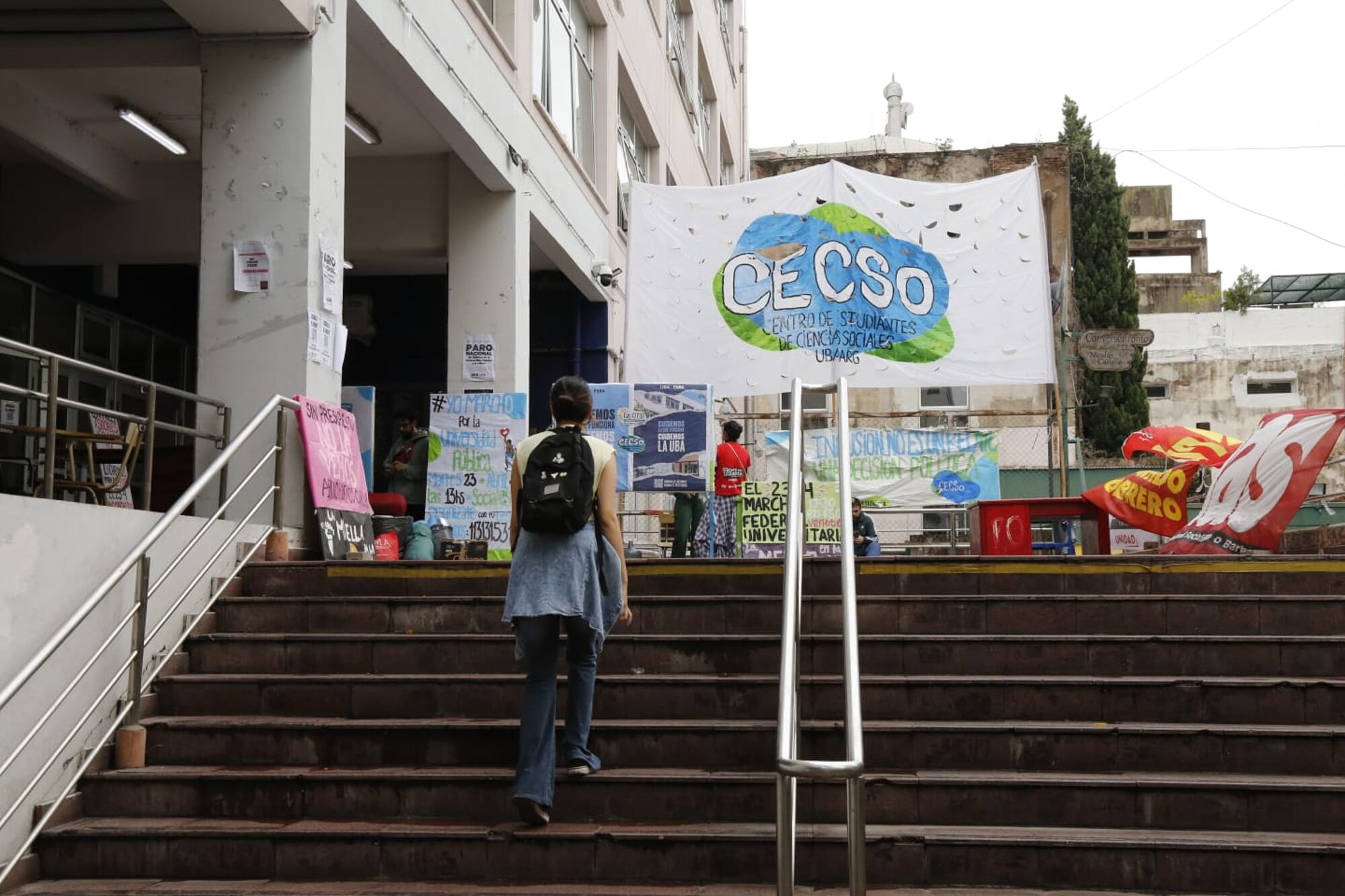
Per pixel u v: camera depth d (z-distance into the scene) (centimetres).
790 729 376
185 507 579
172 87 1047
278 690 573
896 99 4238
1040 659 579
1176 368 3825
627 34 1834
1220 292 4656
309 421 766
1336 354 3759
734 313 1075
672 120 2214
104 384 1316
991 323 1060
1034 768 518
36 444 1188
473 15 1139
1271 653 569
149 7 838
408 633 624
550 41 1478
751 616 618
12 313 1195
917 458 1828
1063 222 2750
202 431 778
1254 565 628
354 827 486
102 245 1214
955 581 642
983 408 2588
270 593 666
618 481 1058
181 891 458
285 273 789
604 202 1703
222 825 495
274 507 744
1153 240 5047
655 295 1083
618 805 502
